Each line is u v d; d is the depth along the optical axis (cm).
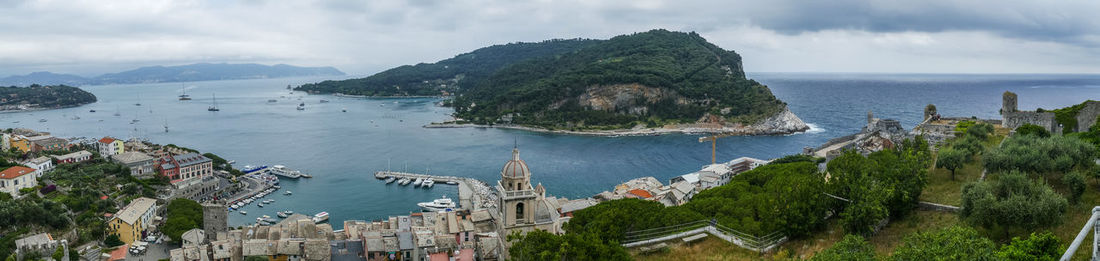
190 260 12744
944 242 6241
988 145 13900
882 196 8694
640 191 19888
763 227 9581
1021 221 7119
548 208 10725
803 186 9506
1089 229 6119
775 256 8388
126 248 14638
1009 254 6253
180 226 15875
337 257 12631
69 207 16750
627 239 9825
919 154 11831
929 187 10750
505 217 10294
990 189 7875
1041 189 7519
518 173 10300
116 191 19675
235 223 19788
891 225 9275
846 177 9988
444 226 13438
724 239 9475
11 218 14762
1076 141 9975
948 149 12669
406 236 12938
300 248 12938
